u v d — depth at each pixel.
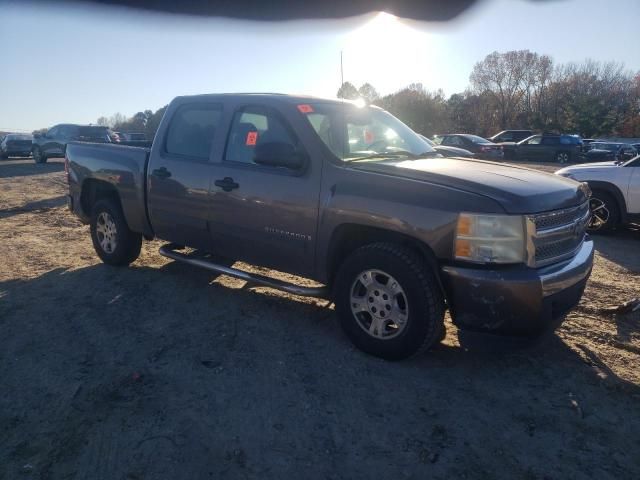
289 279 5.68
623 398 3.38
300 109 4.30
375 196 3.70
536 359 3.90
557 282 3.43
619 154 8.70
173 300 5.07
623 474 2.69
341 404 3.30
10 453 2.85
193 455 2.82
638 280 5.87
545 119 62.72
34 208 10.61
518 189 3.55
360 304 3.90
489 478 2.66
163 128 5.29
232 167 4.57
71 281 5.66
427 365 3.79
